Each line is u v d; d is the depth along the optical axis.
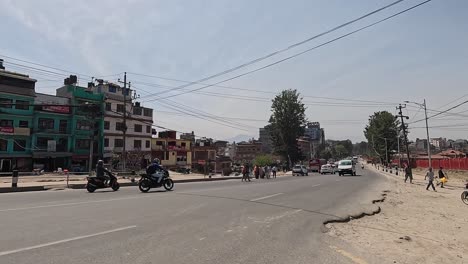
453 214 16.50
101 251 6.72
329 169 64.31
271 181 33.44
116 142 63.28
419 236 10.41
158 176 19.94
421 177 52.09
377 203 17.69
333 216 12.22
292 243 8.11
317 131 198.88
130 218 10.25
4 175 41.88
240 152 153.38
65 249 6.78
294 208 13.72
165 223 9.69
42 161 54.22
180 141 78.81
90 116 56.84
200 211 12.04
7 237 7.62
